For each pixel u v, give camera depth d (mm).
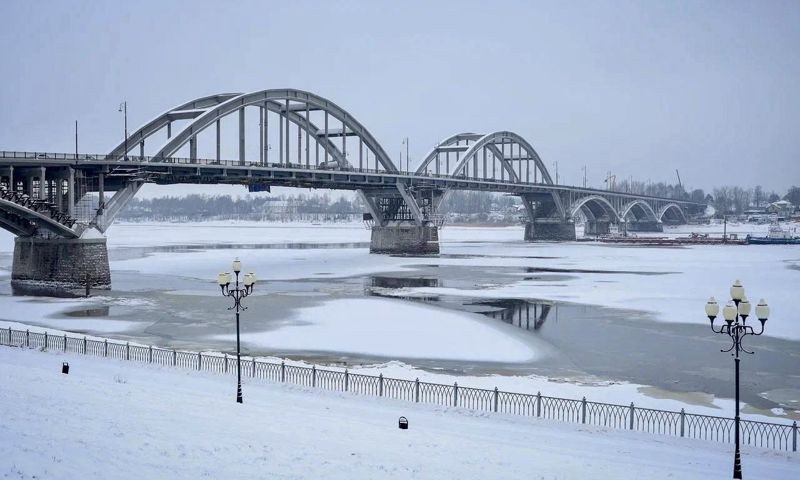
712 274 82875
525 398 26375
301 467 15453
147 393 22703
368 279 78500
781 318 50031
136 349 33250
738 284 20156
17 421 17172
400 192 116250
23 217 64250
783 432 22047
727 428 24484
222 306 55875
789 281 74312
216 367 30656
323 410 22906
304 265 98062
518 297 62219
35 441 15570
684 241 161125
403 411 23828
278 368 30562
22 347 34156
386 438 18875
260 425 19250
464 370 34188
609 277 80188
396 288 69438
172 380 26938
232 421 19453
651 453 19672
